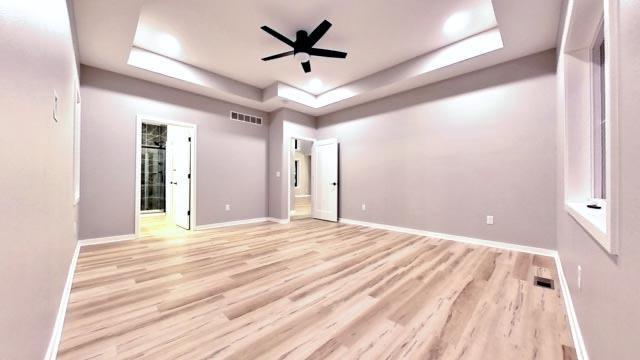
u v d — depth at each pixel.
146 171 6.87
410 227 4.38
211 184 4.84
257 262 2.83
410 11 2.83
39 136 1.10
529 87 3.23
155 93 4.14
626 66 0.82
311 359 1.32
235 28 3.14
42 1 1.14
